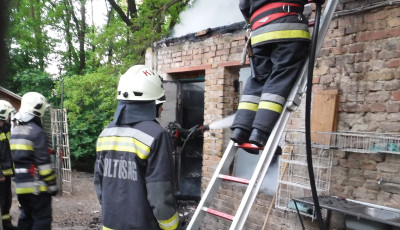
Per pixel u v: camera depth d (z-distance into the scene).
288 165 3.47
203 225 4.58
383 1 2.81
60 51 15.43
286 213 3.48
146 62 5.71
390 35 2.79
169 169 1.80
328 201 2.80
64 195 6.90
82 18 15.56
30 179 3.26
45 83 12.06
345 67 3.08
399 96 2.72
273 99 1.97
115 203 1.86
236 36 4.17
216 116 4.42
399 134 2.71
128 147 1.85
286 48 2.01
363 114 2.95
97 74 8.93
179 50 5.06
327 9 2.23
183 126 5.43
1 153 4.05
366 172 2.90
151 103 1.94
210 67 4.53
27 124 3.30
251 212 3.88
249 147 2.17
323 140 3.14
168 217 1.78
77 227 4.89
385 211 2.63
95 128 11.10
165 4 8.35
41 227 3.25
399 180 2.69
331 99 3.11
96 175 2.10
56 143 7.20
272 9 2.06
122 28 8.38
